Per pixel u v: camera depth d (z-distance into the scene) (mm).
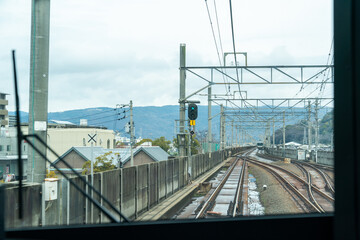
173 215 13805
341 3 2164
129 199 11297
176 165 18641
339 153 2207
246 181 27734
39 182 6703
